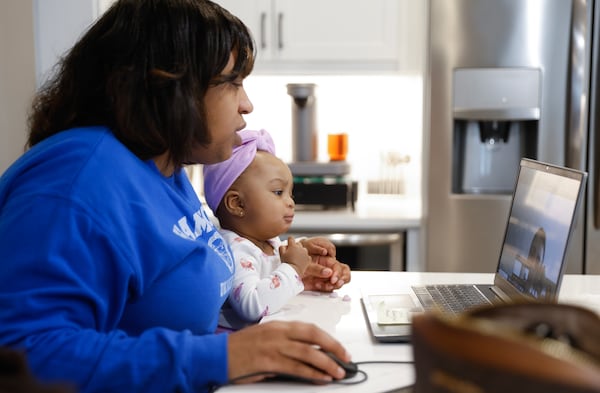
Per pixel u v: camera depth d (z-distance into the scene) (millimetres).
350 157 3133
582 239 2414
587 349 442
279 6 2727
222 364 854
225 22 1023
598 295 1341
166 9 972
